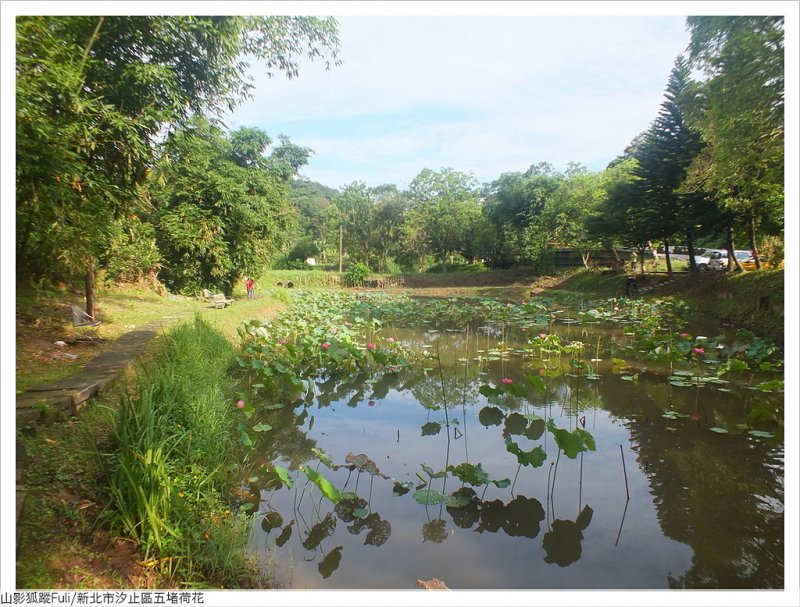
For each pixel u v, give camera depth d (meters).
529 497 4.26
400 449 5.32
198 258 16.59
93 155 6.88
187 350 6.84
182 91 7.11
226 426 4.79
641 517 3.96
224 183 16.56
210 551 3.20
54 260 8.27
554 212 29.80
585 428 5.96
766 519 3.95
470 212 38.28
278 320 14.18
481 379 8.45
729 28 8.66
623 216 21.31
